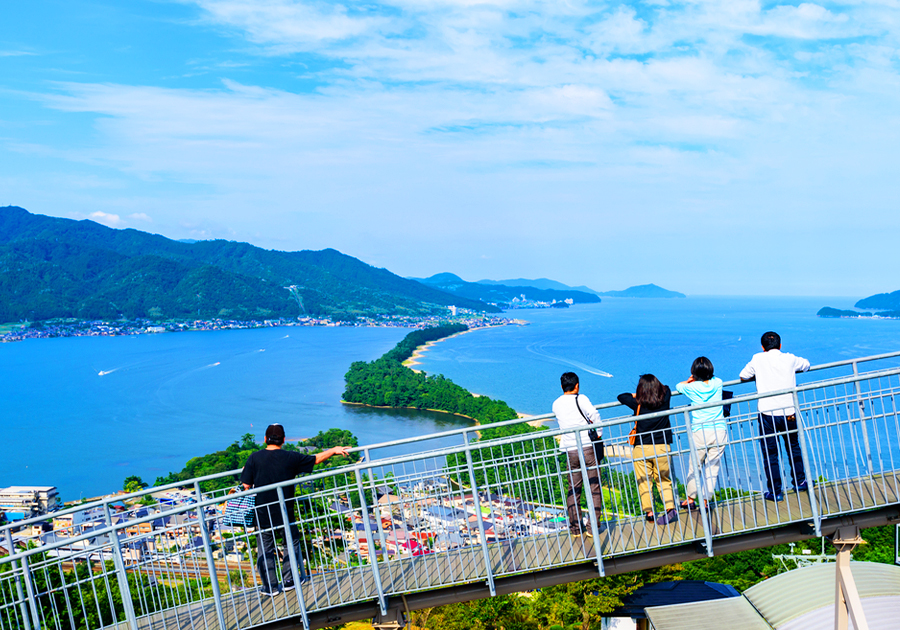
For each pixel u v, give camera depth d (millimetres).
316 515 7957
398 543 8102
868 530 34344
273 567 7918
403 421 161750
